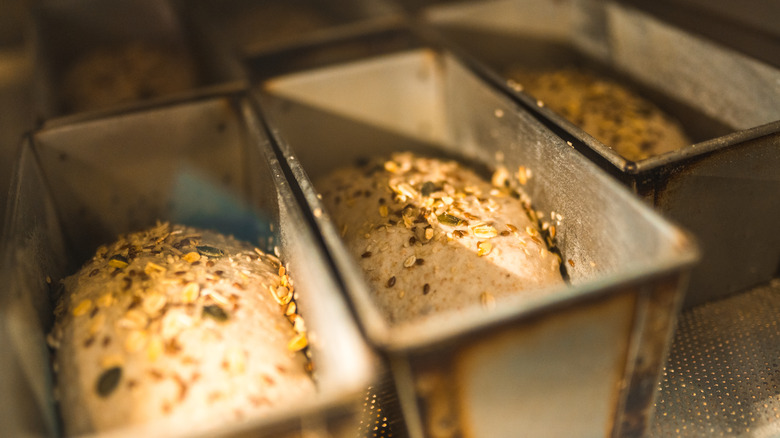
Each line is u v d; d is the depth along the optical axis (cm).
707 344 41
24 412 29
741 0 57
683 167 37
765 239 42
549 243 40
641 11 52
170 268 36
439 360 30
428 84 52
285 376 34
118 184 46
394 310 37
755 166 39
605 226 35
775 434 37
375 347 29
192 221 48
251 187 46
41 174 43
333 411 30
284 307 37
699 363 41
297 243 35
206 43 61
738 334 42
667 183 37
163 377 32
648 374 33
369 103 51
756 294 44
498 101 44
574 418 33
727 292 44
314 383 35
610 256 35
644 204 33
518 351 30
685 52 50
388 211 41
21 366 30
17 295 32
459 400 31
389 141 53
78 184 45
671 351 41
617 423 34
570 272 39
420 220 39
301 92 50
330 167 52
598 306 30
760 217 41
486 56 60
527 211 42
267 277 38
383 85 51
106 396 32
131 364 32
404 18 58
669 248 31
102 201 46
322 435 30
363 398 38
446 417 31
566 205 38
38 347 33
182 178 47
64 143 44
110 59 64
